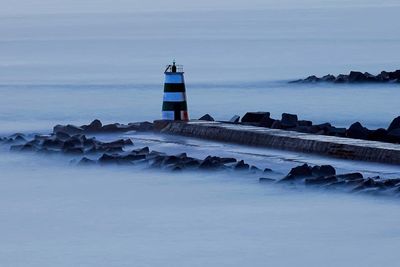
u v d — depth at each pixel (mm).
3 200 46594
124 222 43062
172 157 50938
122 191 47500
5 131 65125
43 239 41125
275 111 75938
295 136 53406
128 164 51594
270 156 52031
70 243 40594
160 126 59469
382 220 42375
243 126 57219
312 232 41281
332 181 46750
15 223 43250
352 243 39969
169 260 38500
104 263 38312
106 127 59906
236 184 47875
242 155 52531
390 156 49094
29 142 55906
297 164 50125
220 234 41281
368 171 48125
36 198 46844
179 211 44250
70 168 51812
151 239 40906
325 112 75438
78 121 70250
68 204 45812
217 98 83062
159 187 47875
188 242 40406
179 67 65250
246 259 38469
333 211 43656
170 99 60250
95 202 45875
